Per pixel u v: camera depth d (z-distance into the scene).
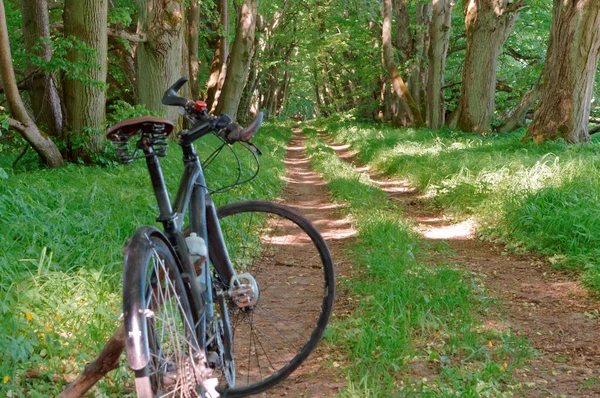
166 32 14.46
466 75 22.59
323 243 3.40
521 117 23.11
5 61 9.57
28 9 11.91
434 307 4.85
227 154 15.48
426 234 8.70
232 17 32.31
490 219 8.66
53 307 4.02
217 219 3.07
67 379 3.40
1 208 5.81
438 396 3.32
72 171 9.89
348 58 42.19
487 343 4.30
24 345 3.23
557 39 14.28
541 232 7.29
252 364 3.86
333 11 35.78
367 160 20.02
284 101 56.94
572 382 3.68
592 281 5.64
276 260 5.39
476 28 22.16
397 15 31.88
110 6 16.23
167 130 2.57
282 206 3.38
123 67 21.22
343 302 5.29
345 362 3.95
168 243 2.50
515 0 21.55
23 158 11.20
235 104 22.84
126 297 2.08
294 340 4.25
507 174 10.59
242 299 3.03
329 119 44.12
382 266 5.96
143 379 2.05
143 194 7.73
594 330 4.63
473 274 6.22
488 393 3.45
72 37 10.73
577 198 8.15
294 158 23.59
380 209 10.04
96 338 3.74
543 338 4.47
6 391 3.07
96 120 11.16
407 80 32.56
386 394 3.41
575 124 14.24
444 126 24.89
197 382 2.39
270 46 38.31
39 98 11.41
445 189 11.09
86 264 4.93
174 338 2.34
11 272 4.38
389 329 4.24
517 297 5.52
